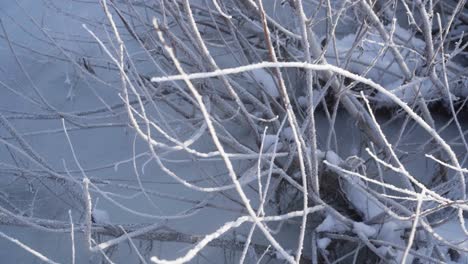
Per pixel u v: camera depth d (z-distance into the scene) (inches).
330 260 111.9
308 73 82.3
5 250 121.3
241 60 127.4
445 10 139.8
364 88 127.9
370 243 97.5
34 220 99.1
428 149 127.9
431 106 136.5
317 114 132.9
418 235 103.7
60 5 155.7
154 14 140.2
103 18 141.7
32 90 141.8
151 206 122.9
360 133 123.6
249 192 120.5
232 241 111.4
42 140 134.0
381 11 102.9
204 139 128.0
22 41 150.5
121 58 71.2
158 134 128.5
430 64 99.1
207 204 106.9
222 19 119.5
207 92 110.7
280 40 119.2
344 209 111.6
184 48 96.8
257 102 108.5
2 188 127.3
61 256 119.7
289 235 117.9
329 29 98.8
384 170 118.6
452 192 108.0
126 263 117.2
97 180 107.8
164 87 120.2
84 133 134.4
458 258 101.5
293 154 98.6
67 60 135.2
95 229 102.2
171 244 118.6
